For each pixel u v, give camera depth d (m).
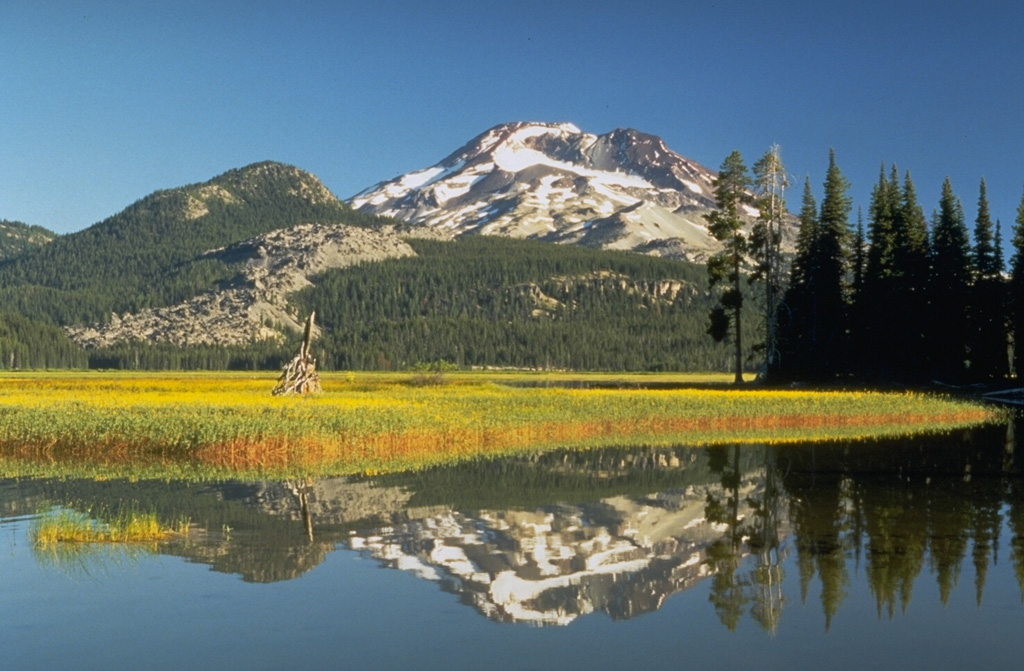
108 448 37.28
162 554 20.62
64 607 16.73
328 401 53.69
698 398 56.47
